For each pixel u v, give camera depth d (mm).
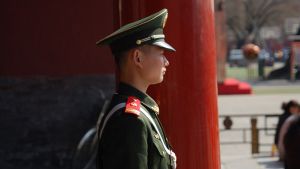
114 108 2549
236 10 55875
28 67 8609
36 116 8609
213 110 3844
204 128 3789
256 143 11617
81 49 8680
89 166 8289
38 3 8617
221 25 26219
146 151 2461
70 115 8648
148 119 2549
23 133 8609
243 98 25047
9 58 8570
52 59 8641
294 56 36094
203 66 3791
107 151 2469
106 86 8688
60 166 8617
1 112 8555
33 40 8617
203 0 3805
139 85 2648
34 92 8617
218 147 3893
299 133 6680
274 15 58719
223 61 27109
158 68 2650
